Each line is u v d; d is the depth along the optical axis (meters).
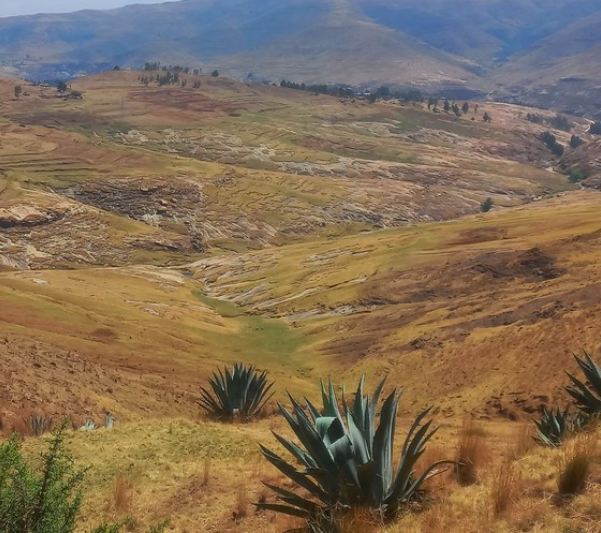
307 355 53.56
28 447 13.41
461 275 67.81
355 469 7.46
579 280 52.53
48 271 96.44
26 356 26.34
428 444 11.76
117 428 16.11
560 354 30.25
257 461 12.87
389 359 44.47
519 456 9.27
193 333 58.78
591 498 6.32
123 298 76.06
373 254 88.44
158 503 10.60
